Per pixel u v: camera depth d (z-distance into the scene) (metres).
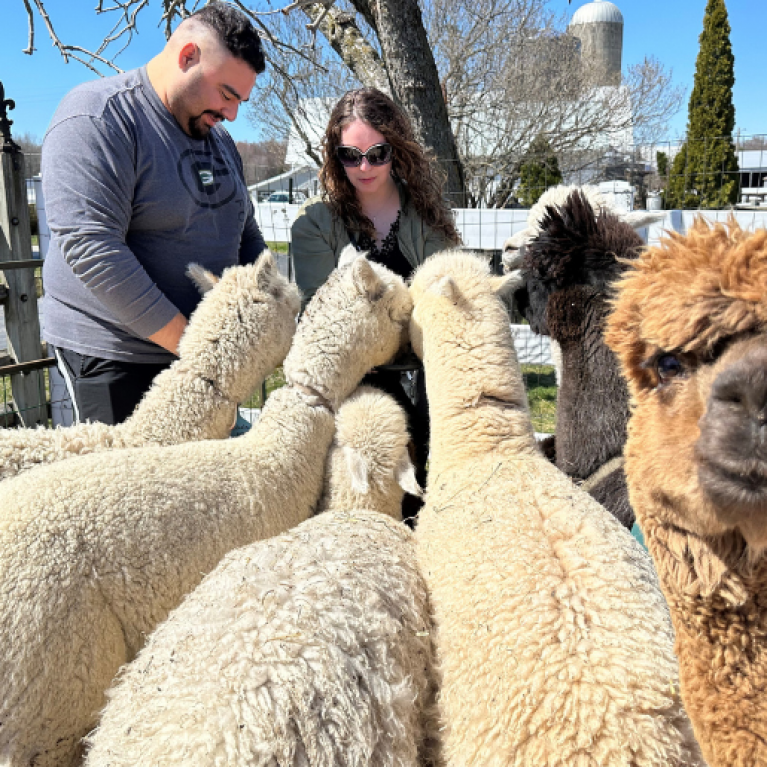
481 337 2.56
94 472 2.31
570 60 21.84
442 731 1.68
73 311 3.30
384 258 3.54
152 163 3.11
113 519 2.18
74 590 2.03
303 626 1.53
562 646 1.54
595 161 23.23
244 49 3.05
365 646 1.58
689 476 1.08
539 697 1.48
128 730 1.45
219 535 2.36
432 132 7.47
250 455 2.64
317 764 1.38
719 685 1.18
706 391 1.07
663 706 1.44
